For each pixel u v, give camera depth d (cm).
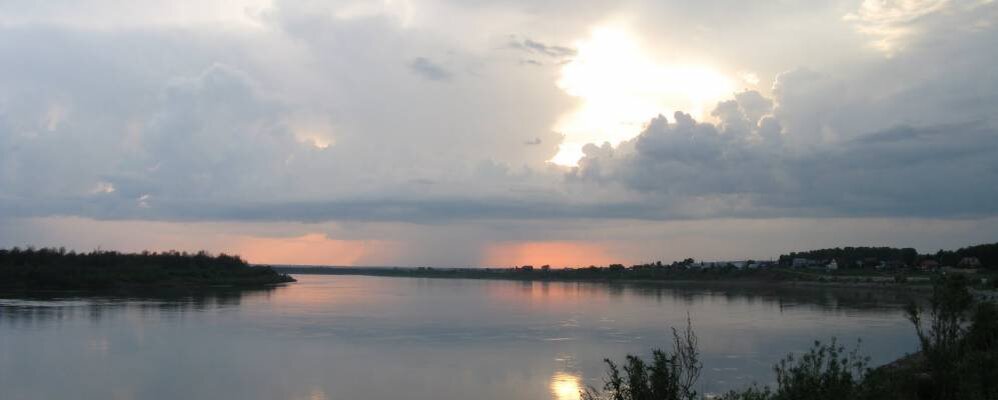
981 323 1507
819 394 1229
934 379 1394
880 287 13138
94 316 6400
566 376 3491
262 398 3061
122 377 3491
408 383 3350
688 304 9050
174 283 12706
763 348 4350
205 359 4038
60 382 3366
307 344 4709
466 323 6275
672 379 1245
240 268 15625
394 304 9050
